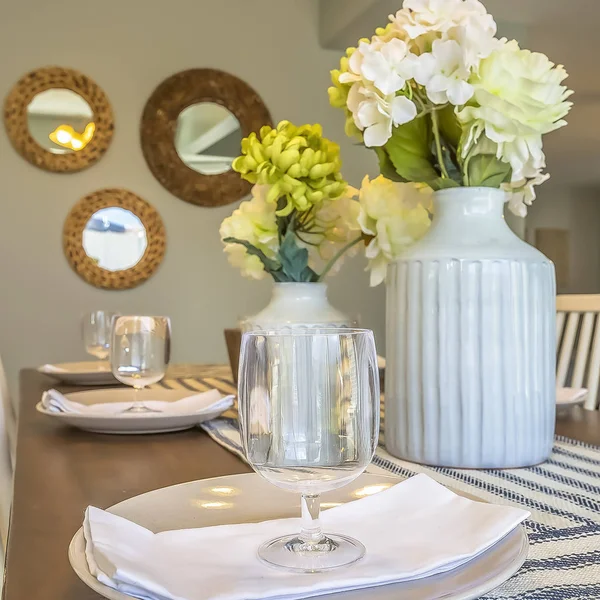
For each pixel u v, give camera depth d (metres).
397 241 0.91
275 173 0.91
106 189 2.76
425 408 0.74
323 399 0.43
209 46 2.90
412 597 0.36
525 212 0.90
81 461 0.76
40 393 1.35
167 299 2.86
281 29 2.99
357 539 0.45
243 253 1.05
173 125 2.83
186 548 0.43
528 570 0.44
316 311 0.99
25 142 2.65
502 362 0.72
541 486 0.65
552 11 2.75
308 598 0.36
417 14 0.71
